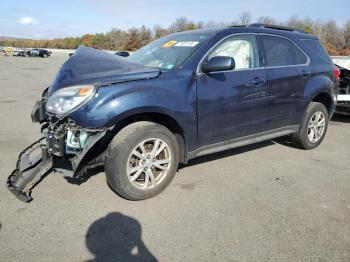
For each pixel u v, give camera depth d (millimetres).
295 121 4941
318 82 5023
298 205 3463
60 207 3330
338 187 3924
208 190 3762
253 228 3025
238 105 4066
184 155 3824
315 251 2719
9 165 4383
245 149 5230
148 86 3344
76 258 2592
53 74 20438
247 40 4293
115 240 2822
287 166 4562
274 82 4422
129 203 3432
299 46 4918
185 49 3961
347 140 5930
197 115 3713
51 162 3500
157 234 2916
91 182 3883
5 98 10297
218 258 2617
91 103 3117
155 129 3432
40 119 3553
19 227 2977
